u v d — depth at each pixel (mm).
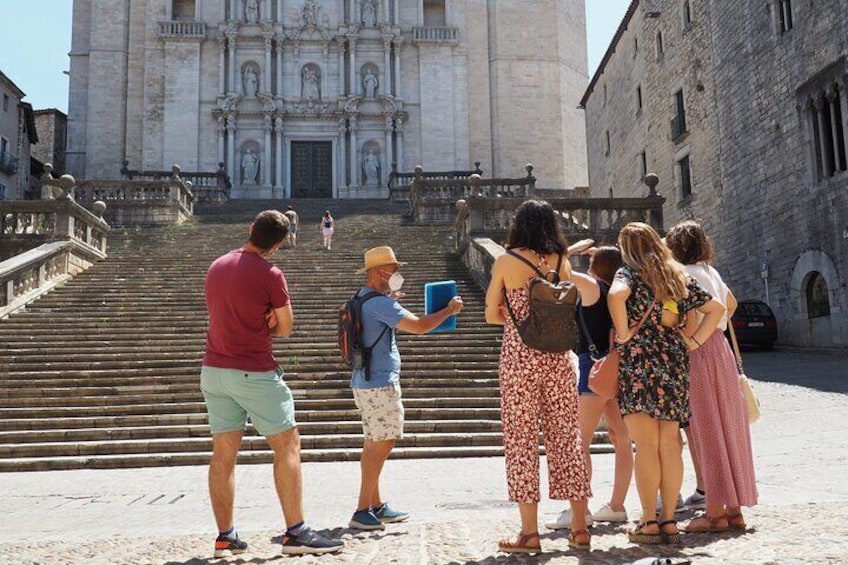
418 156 44219
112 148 43375
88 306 15500
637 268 4496
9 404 10914
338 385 11500
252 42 43281
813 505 5070
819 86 19734
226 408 4461
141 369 12094
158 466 9367
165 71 42812
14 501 7020
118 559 4273
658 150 31625
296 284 17312
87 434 10008
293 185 42938
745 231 23938
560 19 47906
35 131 44312
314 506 6387
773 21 21969
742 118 24047
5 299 14844
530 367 4199
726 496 4516
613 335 4875
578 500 4180
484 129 45906
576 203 18938
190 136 42375
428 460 9383
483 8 46750
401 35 44375
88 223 19281
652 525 4254
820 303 20234
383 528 5051
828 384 13359
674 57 29734
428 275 17734
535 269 4277
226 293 4418
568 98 47812
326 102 43219
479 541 4434
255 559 4211
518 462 4137
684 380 4363
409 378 11836
